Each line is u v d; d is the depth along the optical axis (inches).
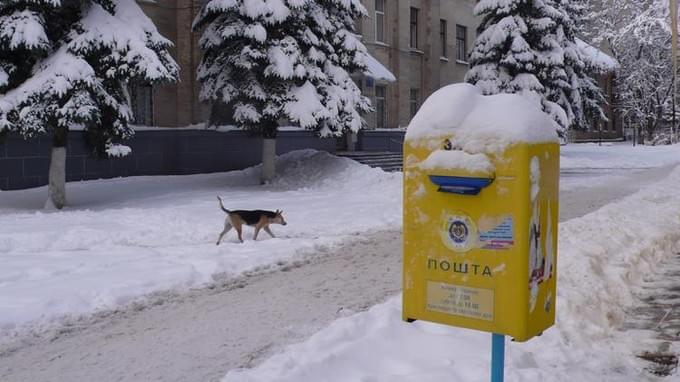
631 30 1852.9
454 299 136.1
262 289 292.5
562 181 865.5
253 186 767.7
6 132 544.4
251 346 210.8
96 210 564.4
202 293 288.4
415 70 1348.4
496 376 136.9
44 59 561.9
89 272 319.3
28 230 441.1
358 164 805.9
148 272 315.9
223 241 412.8
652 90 1998.0
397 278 309.4
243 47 712.4
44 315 250.2
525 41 1096.2
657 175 952.3
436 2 1396.4
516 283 128.5
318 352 191.9
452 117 135.4
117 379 186.2
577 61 1208.8
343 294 280.4
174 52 905.5
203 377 184.5
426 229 139.3
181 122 909.2
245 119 727.1
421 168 138.9
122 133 589.3
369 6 1187.9
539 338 205.9
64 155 596.4
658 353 202.5
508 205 128.6
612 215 465.4
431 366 181.3
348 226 472.7
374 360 187.3
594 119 1492.4
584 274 279.1
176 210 554.9
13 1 544.7
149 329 235.5
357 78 1082.1
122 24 572.1
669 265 345.7
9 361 205.9
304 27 733.9
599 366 189.8
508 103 133.5
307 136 1050.1
